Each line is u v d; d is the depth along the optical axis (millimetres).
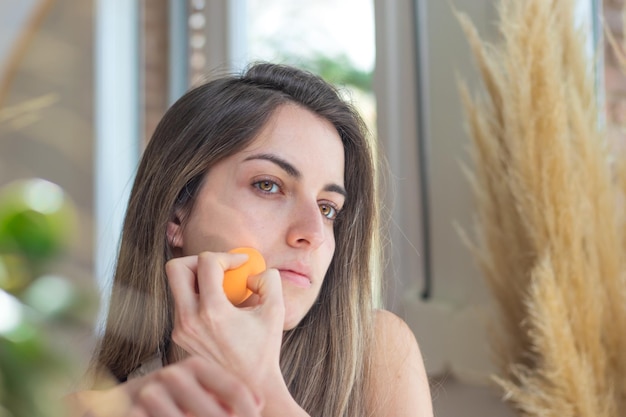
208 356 789
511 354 1295
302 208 963
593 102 1214
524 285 1258
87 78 2855
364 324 1151
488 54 1343
